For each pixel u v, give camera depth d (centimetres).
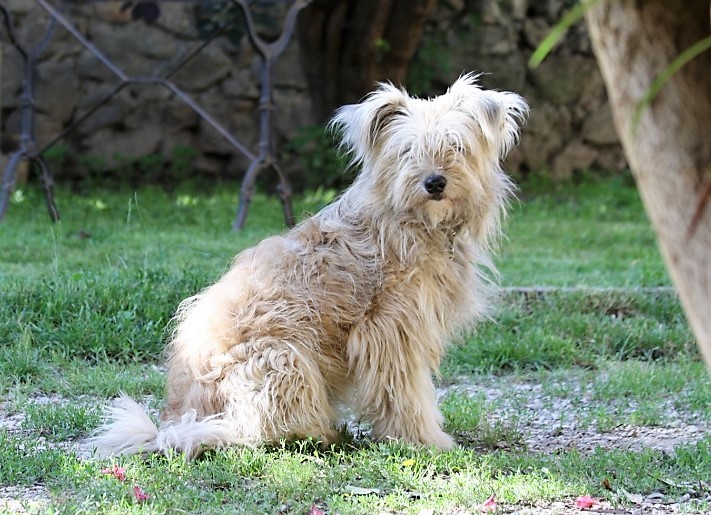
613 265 1451
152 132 2230
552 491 651
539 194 2167
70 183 2147
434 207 717
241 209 1630
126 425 713
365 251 734
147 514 580
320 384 727
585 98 2303
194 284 1145
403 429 739
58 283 1126
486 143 753
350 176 2048
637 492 666
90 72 2198
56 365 981
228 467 668
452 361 1042
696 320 315
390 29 1947
